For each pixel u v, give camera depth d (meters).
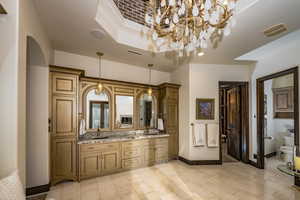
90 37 2.45
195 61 3.65
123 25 2.59
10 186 1.02
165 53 3.16
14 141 1.20
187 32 1.88
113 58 3.49
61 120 2.59
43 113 2.38
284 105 4.41
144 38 2.89
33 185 2.28
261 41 2.54
